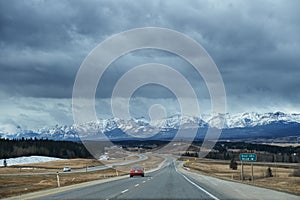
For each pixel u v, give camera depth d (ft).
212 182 126.31
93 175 251.39
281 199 68.18
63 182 152.25
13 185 141.38
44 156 565.94
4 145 550.36
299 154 367.45
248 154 144.56
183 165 398.83
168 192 84.33
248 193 81.66
